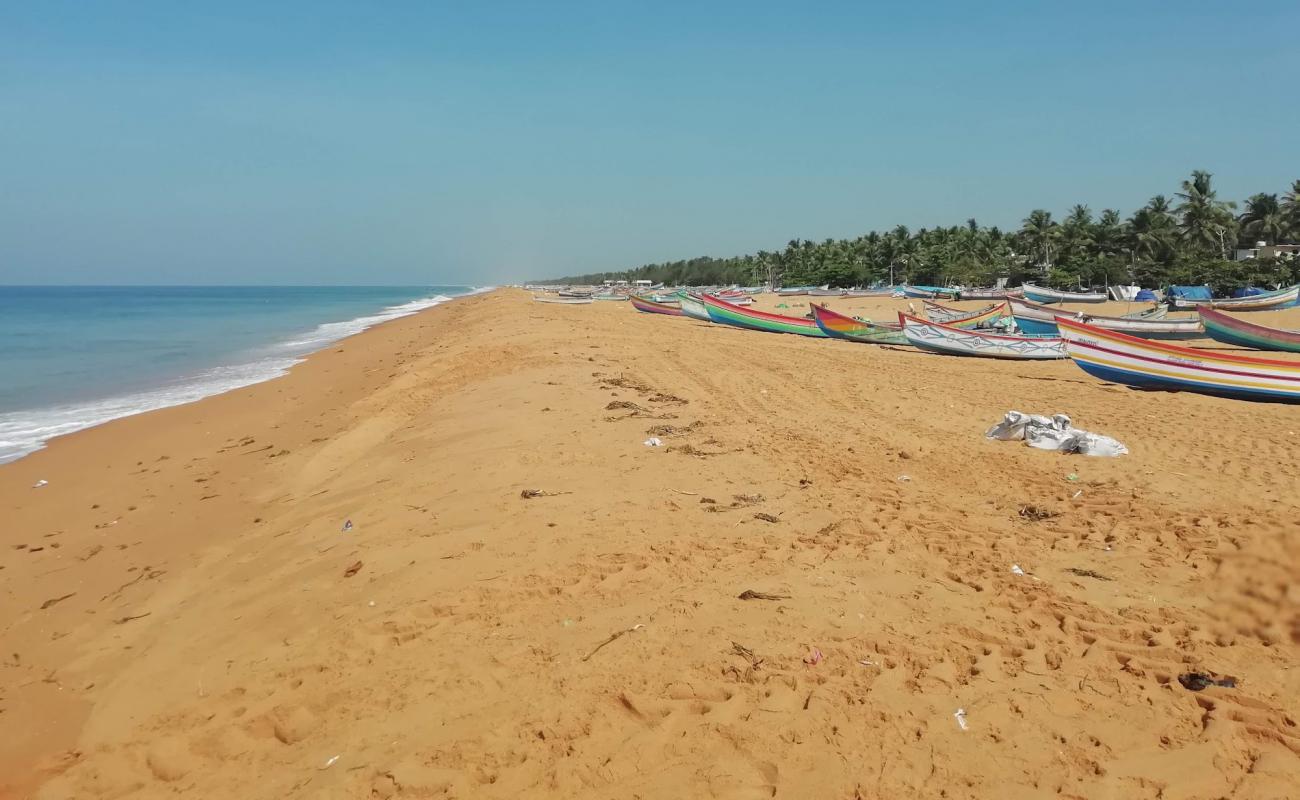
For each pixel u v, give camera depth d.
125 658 6.45
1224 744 4.42
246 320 63.06
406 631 5.99
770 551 7.43
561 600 6.41
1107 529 8.12
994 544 7.68
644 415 14.35
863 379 20.33
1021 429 12.50
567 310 59.16
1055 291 70.62
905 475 10.35
